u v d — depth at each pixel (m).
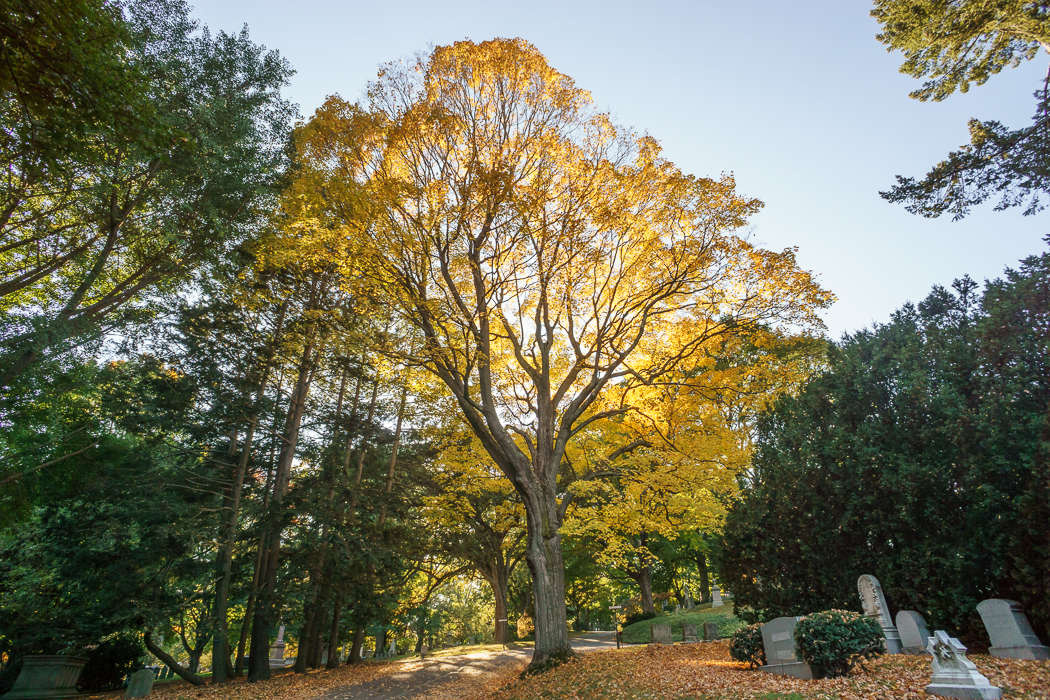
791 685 9.07
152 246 15.38
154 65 13.43
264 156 16.53
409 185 12.48
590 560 30.23
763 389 14.37
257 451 22.64
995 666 9.13
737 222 13.15
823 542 13.92
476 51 13.82
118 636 18.91
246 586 19.14
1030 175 12.16
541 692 11.09
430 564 27.47
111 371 17.67
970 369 12.26
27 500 16.23
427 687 15.75
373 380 19.67
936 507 11.71
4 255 15.64
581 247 13.51
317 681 17.41
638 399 15.92
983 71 14.22
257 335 20.02
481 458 19.33
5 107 7.75
